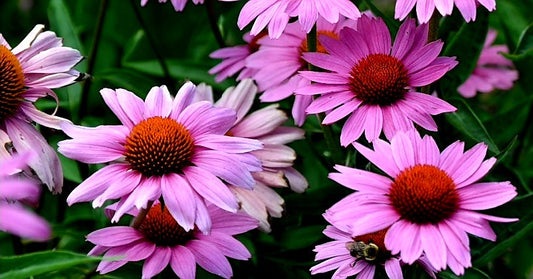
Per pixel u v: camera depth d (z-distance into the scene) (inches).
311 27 33.1
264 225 34.4
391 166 32.2
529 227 34.1
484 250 34.5
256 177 35.2
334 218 31.4
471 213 31.4
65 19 40.9
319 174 38.9
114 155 32.6
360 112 33.6
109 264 32.8
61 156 38.5
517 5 42.2
